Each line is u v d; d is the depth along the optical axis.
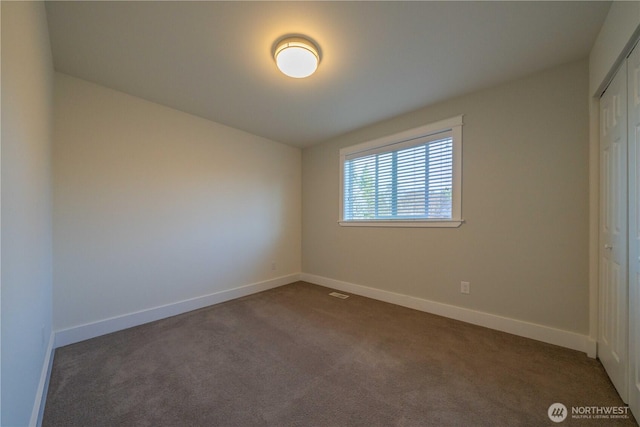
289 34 1.72
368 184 3.38
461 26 1.64
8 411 0.90
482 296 2.42
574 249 1.99
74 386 1.56
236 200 3.38
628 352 1.36
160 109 2.70
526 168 2.19
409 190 2.97
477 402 1.42
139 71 2.11
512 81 2.25
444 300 2.67
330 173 3.83
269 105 2.73
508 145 2.27
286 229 4.02
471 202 2.48
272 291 3.61
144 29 1.66
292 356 1.90
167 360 1.85
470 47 1.83
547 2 1.45
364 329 2.35
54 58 1.93
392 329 2.35
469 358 1.86
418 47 1.83
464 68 2.08
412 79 2.24
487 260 2.39
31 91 1.23
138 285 2.52
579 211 1.97
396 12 1.53
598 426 1.25
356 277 3.48
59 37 1.71
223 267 3.22
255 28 1.66
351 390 1.53
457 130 2.55
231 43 1.80
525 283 2.20
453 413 1.34
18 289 1.02
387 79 2.23
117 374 1.68
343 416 1.33
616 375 1.50
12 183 0.94
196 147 2.98
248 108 2.80
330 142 3.82
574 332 1.98
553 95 2.07
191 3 1.46
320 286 3.87
